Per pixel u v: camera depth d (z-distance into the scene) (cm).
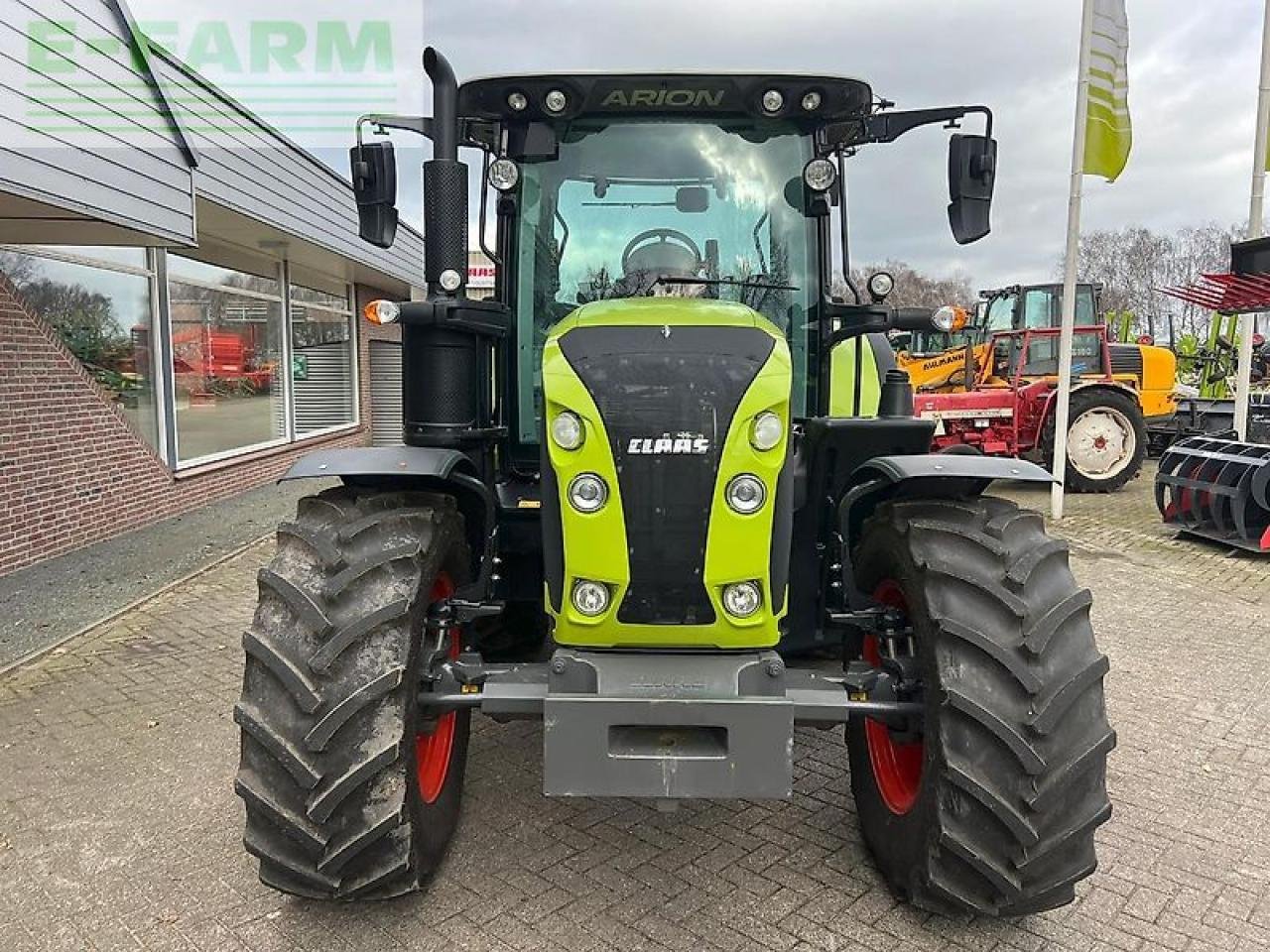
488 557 322
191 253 1096
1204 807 358
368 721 254
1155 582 711
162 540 866
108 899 298
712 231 378
